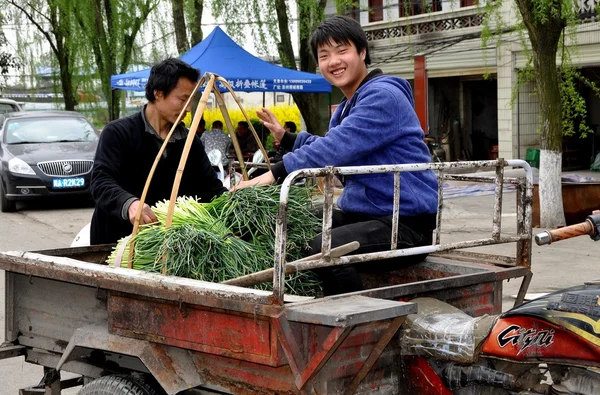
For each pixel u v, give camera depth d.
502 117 19.36
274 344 2.62
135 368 3.42
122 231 4.42
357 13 22.39
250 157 13.34
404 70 21.73
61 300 3.51
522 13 9.89
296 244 3.50
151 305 3.02
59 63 22.84
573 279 7.48
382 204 3.54
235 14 13.88
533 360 2.71
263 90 12.59
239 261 3.32
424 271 3.85
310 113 14.42
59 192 13.16
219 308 2.76
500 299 3.54
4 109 21.22
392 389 3.13
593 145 20.09
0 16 22.11
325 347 2.54
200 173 4.64
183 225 3.39
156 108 4.31
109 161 4.20
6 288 3.73
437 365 3.07
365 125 3.39
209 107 13.16
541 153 10.14
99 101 20.80
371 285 4.02
